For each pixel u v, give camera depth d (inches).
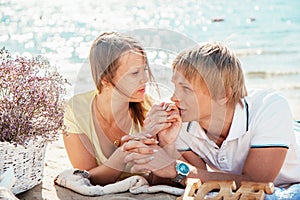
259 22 361.7
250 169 123.4
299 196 116.2
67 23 343.3
